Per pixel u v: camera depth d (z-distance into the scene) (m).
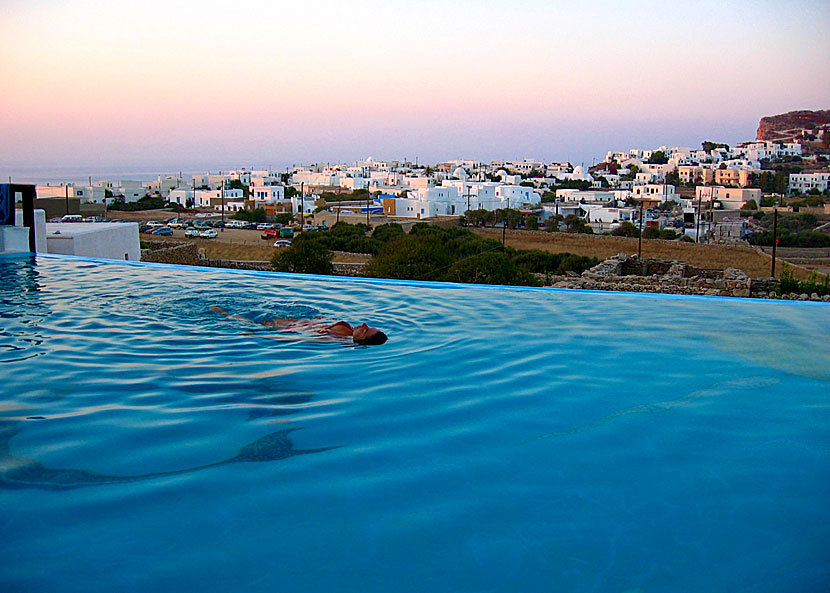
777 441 2.63
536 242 47.44
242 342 4.31
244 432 2.67
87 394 3.15
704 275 22.77
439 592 1.60
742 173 139.62
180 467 2.31
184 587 1.60
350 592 1.59
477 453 2.47
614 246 44.00
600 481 2.24
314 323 4.89
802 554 1.80
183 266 8.00
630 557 1.77
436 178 155.12
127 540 1.81
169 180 122.19
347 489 2.15
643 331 4.75
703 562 1.75
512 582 1.65
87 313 5.13
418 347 4.23
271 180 131.88
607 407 3.04
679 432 2.72
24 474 2.24
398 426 2.76
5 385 3.28
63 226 13.64
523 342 4.38
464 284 6.96
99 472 2.26
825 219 78.62
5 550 1.76
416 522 1.94
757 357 3.99
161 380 3.41
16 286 6.36
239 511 1.99
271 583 1.62
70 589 1.59
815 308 5.78
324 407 3.01
